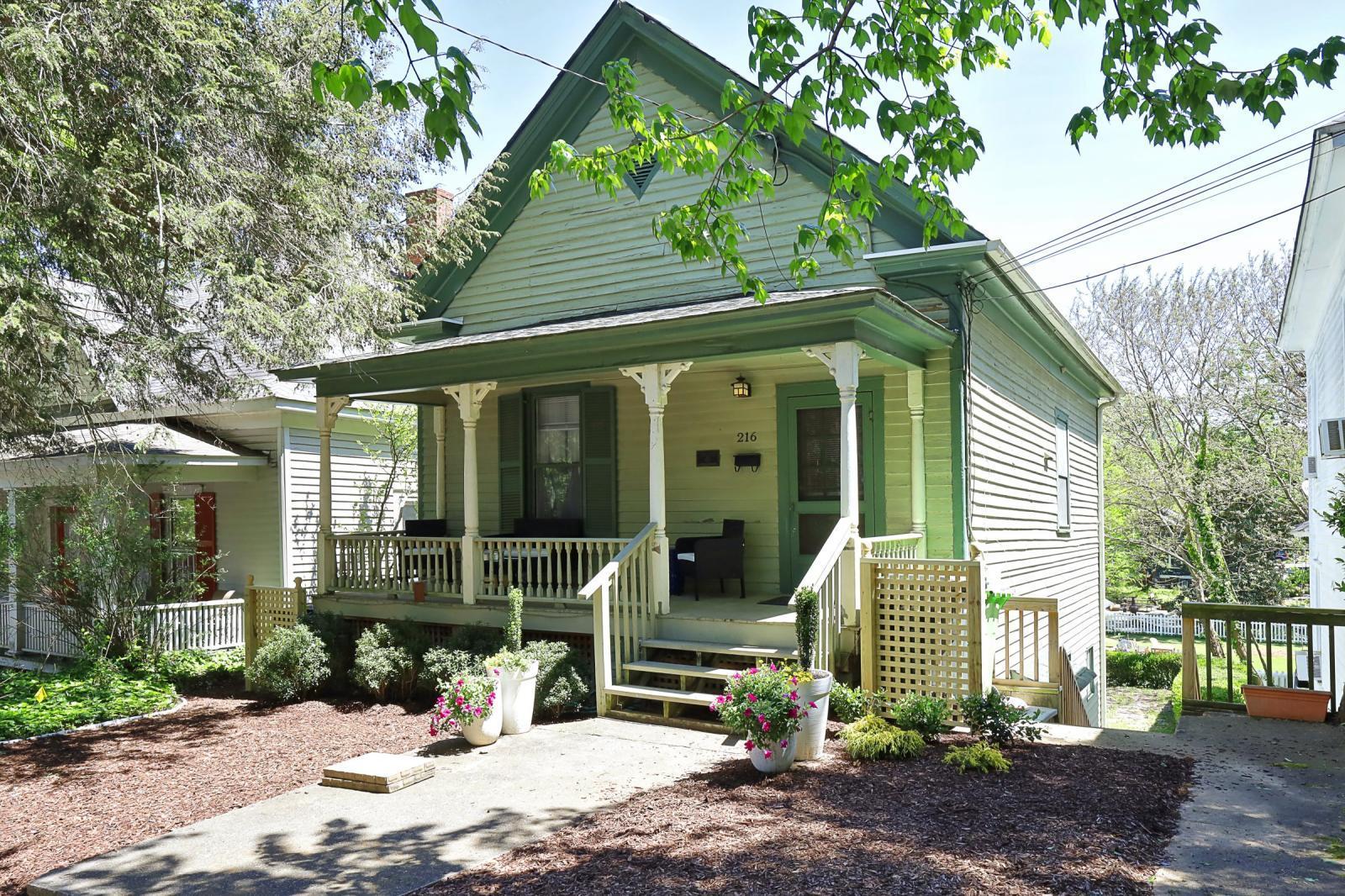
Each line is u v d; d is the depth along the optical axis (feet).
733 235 23.44
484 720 25.26
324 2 35.50
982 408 33.96
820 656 25.95
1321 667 44.86
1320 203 28.48
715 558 33.99
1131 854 15.25
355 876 16.19
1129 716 62.49
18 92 24.80
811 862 15.33
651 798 19.90
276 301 32.91
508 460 42.27
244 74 33.96
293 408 48.96
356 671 32.63
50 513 50.42
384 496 54.75
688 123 37.65
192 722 32.24
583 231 40.40
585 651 32.73
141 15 28.99
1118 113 18.75
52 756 27.58
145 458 43.06
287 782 23.70
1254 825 16.72
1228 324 79.92
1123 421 85.40
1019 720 23.12
